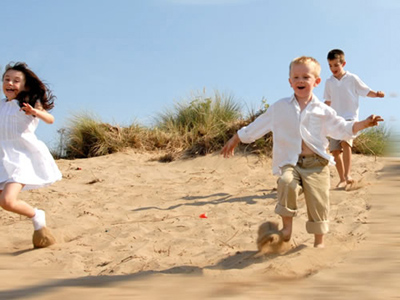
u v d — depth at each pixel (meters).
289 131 3.82
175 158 9.96
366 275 2.85
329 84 6.92
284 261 3.27
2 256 4.10
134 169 9.16
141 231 4.80
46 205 6.15
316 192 3.70
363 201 5.48
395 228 4.23
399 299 2.42
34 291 2.85
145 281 2.97
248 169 8.82
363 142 9.55
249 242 4.20
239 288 2.73
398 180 6.70
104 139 11.12
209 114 11.38
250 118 10.24
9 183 4.17
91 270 3.67
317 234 3.75
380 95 6.64
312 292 2.60
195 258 3.85
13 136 4.29
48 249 4.30
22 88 4.38
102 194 6.98
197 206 6.05
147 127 11.88
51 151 11.59
